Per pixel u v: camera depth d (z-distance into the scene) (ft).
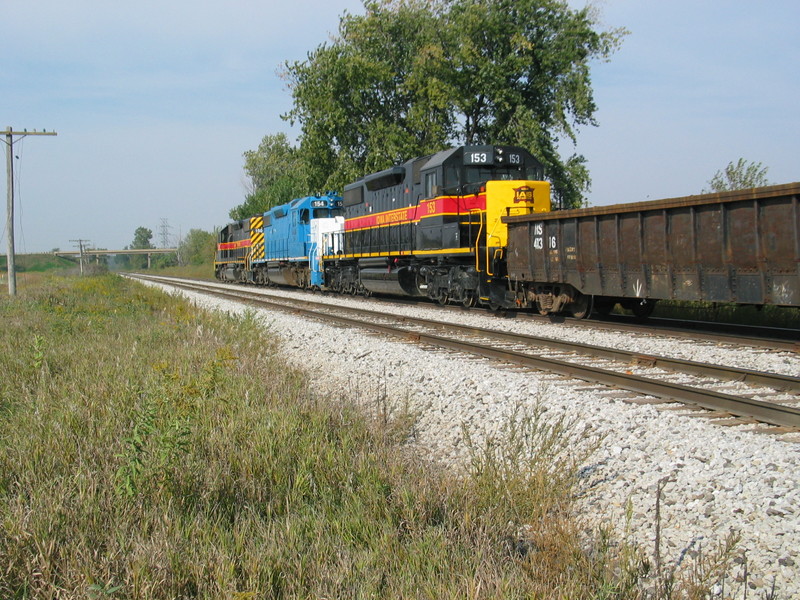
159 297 90.48
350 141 120.06
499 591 11.65
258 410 23.13
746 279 35.86
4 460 17.57
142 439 16.62
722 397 23.36
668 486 16.94
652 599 11.76
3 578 11.59
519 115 109.29
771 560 13.20
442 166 61.62
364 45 121.80
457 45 115.55
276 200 197.67
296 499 16.05
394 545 13.79
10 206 102.53
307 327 53.47
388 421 23.91
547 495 16.24
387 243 77.25
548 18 114.11
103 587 11.28
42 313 59.26
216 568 12.11
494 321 53.57
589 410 24.02
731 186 65.41
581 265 47.67
